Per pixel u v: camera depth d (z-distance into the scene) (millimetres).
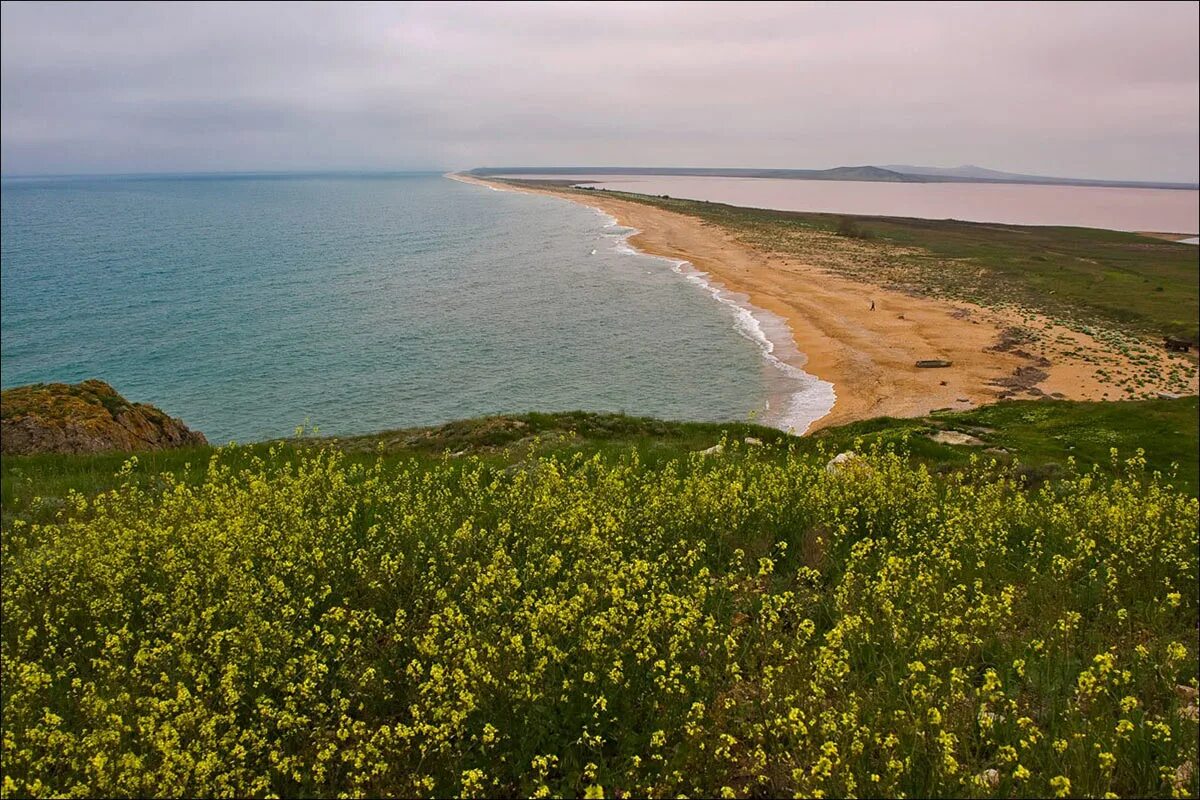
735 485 9898
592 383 44500
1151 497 10703
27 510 12617
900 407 37875
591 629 6230
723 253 91250
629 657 6355
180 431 25328
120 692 6195
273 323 59250
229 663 6035
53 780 5320
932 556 8734
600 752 5484
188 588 7406
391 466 15375
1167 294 67500
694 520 9562
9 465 17078
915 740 5258
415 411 40562
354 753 5160
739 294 66562
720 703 5895
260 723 5695
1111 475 17953
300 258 93875
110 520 9586
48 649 6766
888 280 72938
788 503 10281
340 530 8961
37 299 67750
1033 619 7492
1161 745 5375
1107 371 43281
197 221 149375
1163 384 40750
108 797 4945
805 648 6742
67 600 7797
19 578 8148
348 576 8172
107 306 65000
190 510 9539
